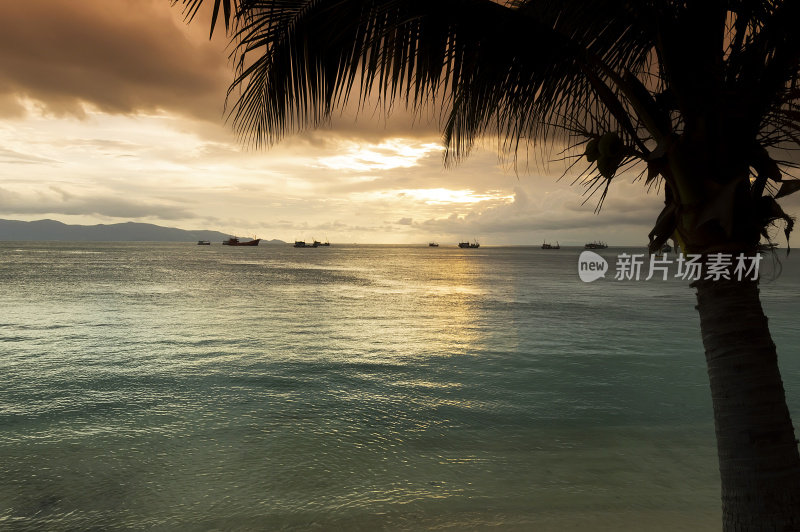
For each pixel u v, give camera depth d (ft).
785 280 151.53
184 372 38.14
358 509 17.57
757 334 7.80
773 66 7.60
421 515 17.21
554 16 8.58
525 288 126.72
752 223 7.47
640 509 17.48
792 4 7.37
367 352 46.21
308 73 8.46
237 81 8.51
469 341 52.03
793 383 34.83
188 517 17.04
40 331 56.75
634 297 101.81
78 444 23.65
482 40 8.30
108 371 38.34
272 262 296.51
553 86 9.00
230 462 21.63
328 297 99.86
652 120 8.07
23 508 17.56
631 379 36.52
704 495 18.57
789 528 7.64
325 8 8.12
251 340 51.98
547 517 16.97
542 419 27.68
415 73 8.37
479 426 26.45
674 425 26.71
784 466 7.77
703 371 39.04
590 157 8.42
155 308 78.48
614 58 9.80
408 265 282.15
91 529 16.28
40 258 293.64
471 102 8.93
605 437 24.94
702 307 8.14
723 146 7.61
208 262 278.05
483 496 18.53
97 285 121.39
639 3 7.91
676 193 7.89
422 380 36.17
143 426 26.16
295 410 29.07
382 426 26.43
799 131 7.98
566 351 46.80
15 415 27.86
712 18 7.52
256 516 17.15
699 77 7.54
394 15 8.09
